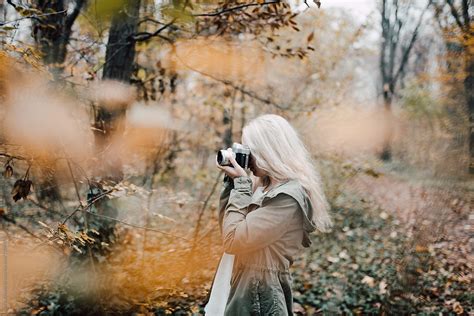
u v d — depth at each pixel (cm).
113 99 347
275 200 198
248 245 192
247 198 206
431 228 343
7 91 230
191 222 542
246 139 214
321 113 632
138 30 404
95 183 330
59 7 332
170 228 516
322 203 215
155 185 527
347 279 499
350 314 432
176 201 410
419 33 650
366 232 616
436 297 421
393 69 998
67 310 340
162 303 351
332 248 587
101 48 376
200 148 645
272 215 194
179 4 146
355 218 650
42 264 277
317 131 634
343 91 680
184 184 634
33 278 308
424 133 422
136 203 391
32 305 321
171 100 527
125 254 386
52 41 341
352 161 638
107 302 348
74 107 293
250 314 194
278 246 199
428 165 366
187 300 390
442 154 348
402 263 362
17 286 275
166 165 536
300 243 207
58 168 313
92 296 345
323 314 436
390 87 715
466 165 331
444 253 475
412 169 569
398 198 633
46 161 271
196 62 421
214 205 544
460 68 396
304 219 202
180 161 592
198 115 613
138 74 432
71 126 258
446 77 406
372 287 472
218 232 470
